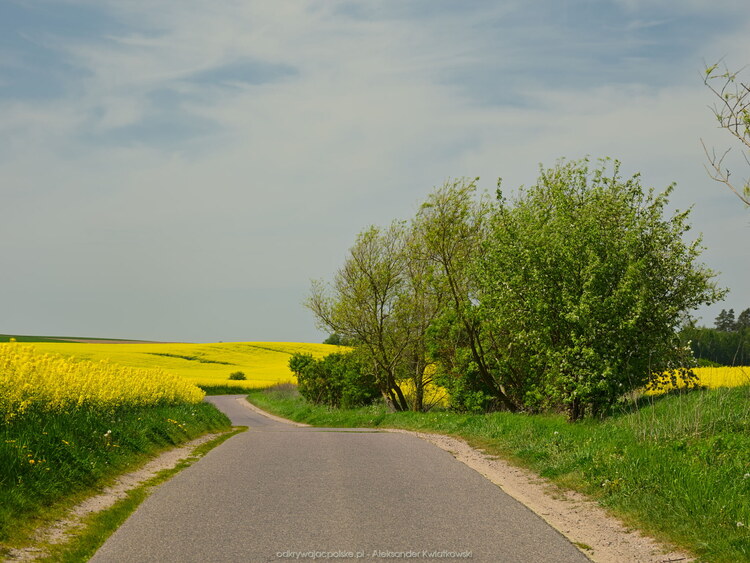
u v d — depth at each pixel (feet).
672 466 30.83
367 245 108.06
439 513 26.27
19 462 27.71
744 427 40.06
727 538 22.06
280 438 55.21
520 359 81.87
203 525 24.21
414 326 108.37
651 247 61.93
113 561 20.04
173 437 51.03
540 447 43.11
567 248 59.21
